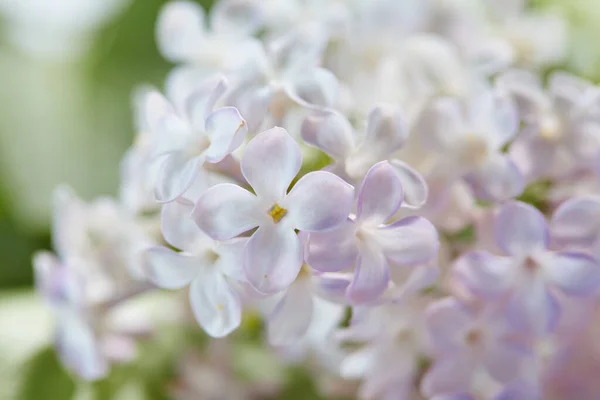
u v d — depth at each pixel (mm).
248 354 237
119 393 237
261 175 173
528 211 186
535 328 191
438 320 192
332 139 181
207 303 181
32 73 302
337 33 214
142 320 227
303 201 172
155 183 182
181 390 236
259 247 173
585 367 201
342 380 232
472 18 232
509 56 224
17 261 282
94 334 219
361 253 176
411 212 190
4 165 290
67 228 224
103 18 308
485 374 202
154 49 305
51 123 295
